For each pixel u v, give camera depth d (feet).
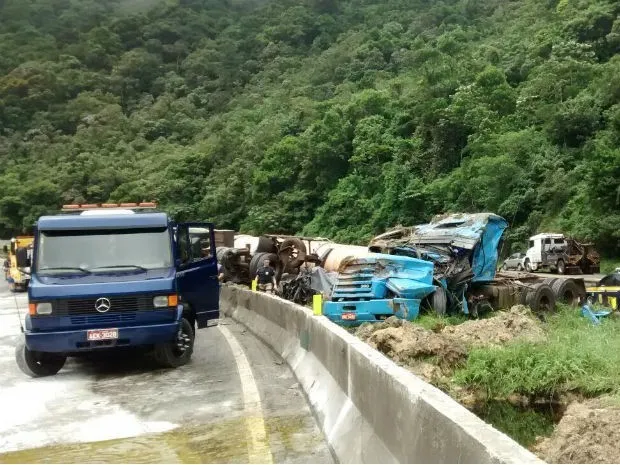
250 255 77.51
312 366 26.71
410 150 178.91
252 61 403.13
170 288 31.24
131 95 398.42
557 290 50.75
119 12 528.63
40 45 438.40
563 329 37.40
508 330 35.81
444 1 383.04
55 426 22.97
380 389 15.92
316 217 193.57
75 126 359.25
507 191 147.33
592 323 40.47
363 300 44.42
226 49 423.64
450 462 11.40
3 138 342.64
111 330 30.27
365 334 36.55
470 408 25.54
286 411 24.18
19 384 30.32
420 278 45.03
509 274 55.57
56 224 32.55
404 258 45.50
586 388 25.50
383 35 320.50
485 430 10.88
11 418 24.18
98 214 33.73
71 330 29.96
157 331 30.89
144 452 19.72
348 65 307.37
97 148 318.65
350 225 182.09
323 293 55.26
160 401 26.35
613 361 26.84
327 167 204.54
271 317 41.04
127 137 336.08
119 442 20.84
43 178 282.97
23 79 380.78
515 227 143.13
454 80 184.44
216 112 362.74
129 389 28.78
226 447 20.01
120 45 449.48
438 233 52.03
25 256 32.37
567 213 133.59
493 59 206.49
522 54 202.80
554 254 116.37
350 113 205.67
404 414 13.98
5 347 42.86
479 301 49.90
